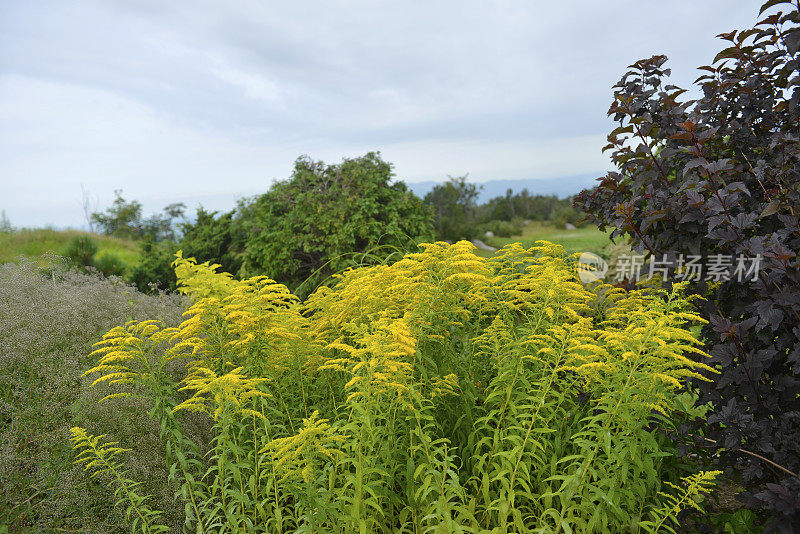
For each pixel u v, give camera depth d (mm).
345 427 2391
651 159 3543
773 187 3229
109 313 4531
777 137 3164
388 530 2654
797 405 2697
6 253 17109
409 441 2848
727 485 3396
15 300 4043
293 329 3459
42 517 2678
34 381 3254
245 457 2900
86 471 2896
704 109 3447
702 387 2928
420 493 2666
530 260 3859
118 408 3117
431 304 3090
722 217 2742
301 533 2375
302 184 9664
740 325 2660
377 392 2525
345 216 8781
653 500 2979
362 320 3463
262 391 2809
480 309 3553
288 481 2539
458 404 3242
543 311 3227
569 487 2510
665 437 3217
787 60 3268
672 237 3160
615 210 3580
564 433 3025
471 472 3023
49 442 2920
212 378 2590
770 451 2541
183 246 10141
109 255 12180
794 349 2572
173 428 2934
